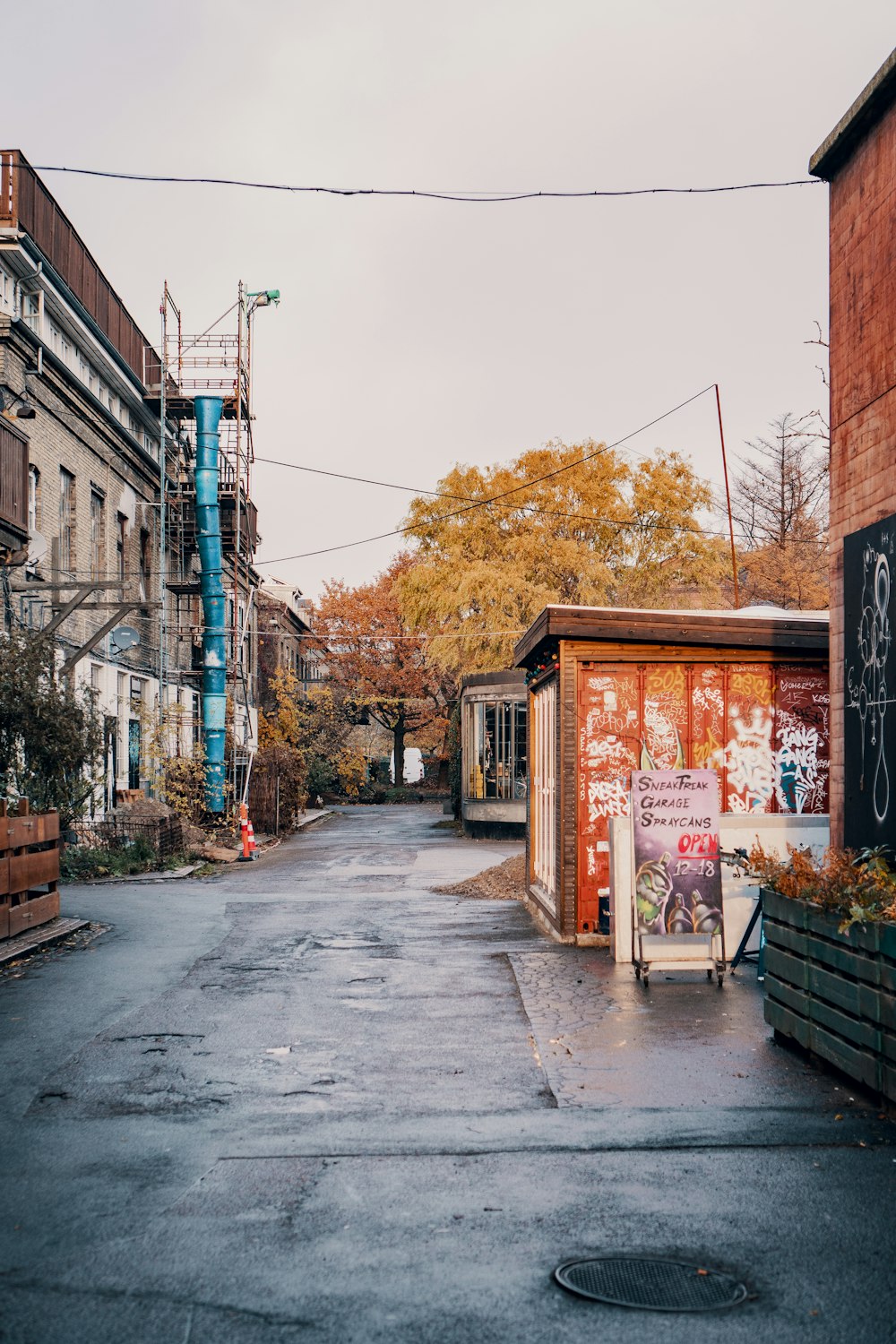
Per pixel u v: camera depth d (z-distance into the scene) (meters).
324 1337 3.88
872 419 8.64
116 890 19.05
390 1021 8.81
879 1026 6.25
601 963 11.16
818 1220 4.83
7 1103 6.71
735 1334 3.90
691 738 12.96
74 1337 3.89
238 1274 4.37
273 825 34.44
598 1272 4.36
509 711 31.80
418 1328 3.94
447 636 41.06
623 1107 6.46
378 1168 5.52
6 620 18.38
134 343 32.19
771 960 7.96
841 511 9.26
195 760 30.88
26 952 11.78
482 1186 5.25
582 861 12.70
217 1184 5.33
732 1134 5.95
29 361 21.55
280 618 58.12
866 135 8.73
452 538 41.69
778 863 8.08
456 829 36.97
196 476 32.94
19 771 16.94
